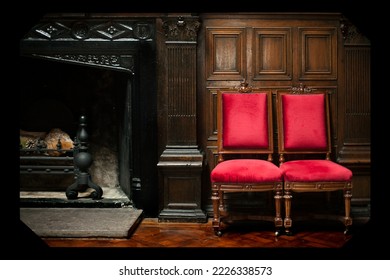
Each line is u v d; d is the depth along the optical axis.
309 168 3.96
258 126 4.28
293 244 3.85
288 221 4.00
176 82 4.47
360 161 4.45
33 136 5.16
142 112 4.56
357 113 4.50
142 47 4.52
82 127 4.80
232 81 4.54
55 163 5.07
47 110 5.28
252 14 4.48
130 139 4.68
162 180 4.49
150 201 4.59
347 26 4.45
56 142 5.10
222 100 4.33
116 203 4.68
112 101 5.27
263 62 4.52
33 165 5.06
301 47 4.51
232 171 3.93
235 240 3.95
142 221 4.49
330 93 4.53
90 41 4.53
